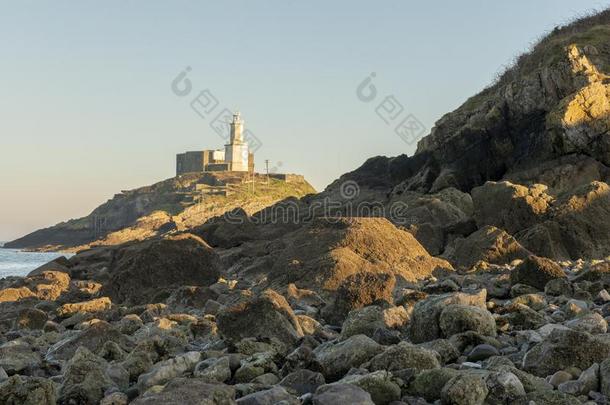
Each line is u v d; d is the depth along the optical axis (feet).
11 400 26.05
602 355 26.50
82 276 125.39
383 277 44.37
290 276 60.39
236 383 28.66
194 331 41.83
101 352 35.63
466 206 126.00
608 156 116.88
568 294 46.93
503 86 149.59
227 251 112.88
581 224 87.86
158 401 21.53
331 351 29.50
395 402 23.97
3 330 55.31
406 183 162.20
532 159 131.95
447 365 28.22
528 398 22.98
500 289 50.31
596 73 129.59
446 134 159.53
